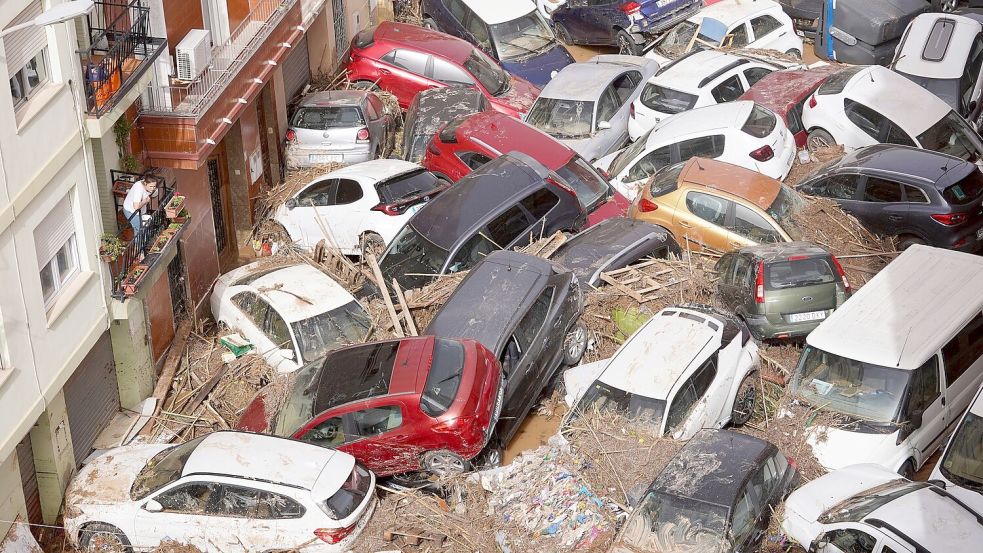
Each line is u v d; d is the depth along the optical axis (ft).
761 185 58.23
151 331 51.52
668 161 65.62
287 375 49.26
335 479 41.22
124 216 46.93
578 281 52.90
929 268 49.24
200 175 57.88
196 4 58.59
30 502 43.52
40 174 39.55
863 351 44.29
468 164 65.57
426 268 55.77
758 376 48.11
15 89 38.55
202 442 43.34
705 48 82.17
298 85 81.10
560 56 84.48
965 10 86.02
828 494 39.50
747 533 38.01
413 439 43.52
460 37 87.04
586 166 64.59
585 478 42.14
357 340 51.67
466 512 42.55
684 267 54.54
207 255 59.47
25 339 38.96
